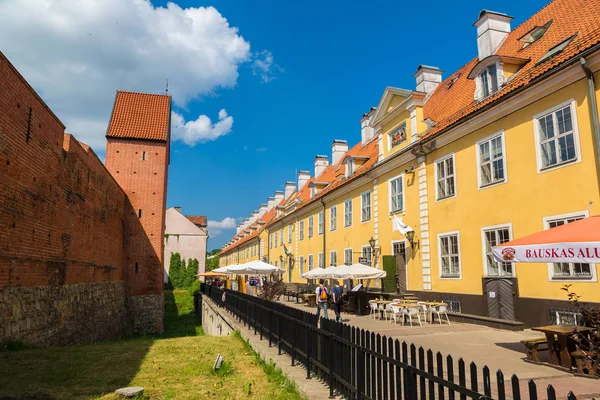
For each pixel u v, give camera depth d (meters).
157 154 30.03
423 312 16.14
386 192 21.33
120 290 25.78
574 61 10.92
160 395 6.56
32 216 12.19
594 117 10.59
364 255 23.77
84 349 10.63
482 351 9.39
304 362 7.86
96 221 19.91
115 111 30.97
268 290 25.11
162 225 30.02
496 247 8.04
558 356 7.72
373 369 4.92
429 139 17.14
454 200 15.95
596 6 13.27
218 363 8.26
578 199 11.05
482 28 18.36
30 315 11.84
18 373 7.73
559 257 6.79
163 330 29.28
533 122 12.57
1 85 10.17
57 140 14.28
